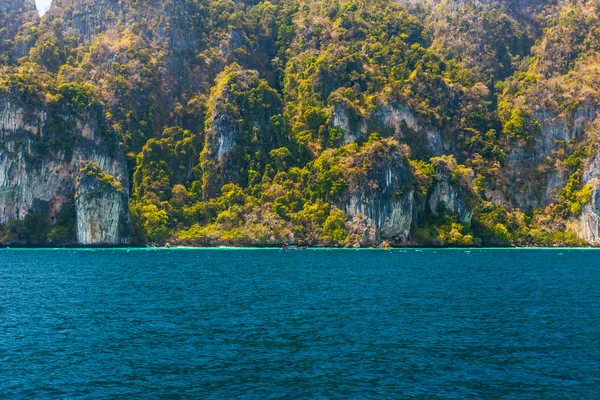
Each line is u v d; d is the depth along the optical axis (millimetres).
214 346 47344
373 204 194750
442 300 70312
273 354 45094
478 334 51562
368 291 78312
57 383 38781
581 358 44469
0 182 188875
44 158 194000
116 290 78688
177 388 37875
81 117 199875
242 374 40500
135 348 46781
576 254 170125
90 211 188500
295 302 68375
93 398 36250
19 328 53500
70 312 61344
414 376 40125
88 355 44844
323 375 40281
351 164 199875
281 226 195500
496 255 162250
